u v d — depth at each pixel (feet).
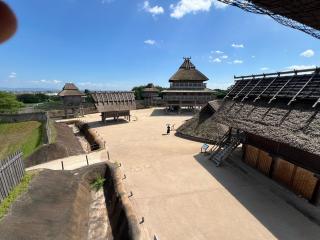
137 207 48.01
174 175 63.67
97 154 82.28
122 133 118.32
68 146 90.53
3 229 34.94
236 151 84.02
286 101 60.44
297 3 26.99
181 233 40.50
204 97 184.65
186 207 48.19
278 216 45.50
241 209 47.65
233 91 85.66
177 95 185.98
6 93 173.17
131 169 67.72
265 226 42.42
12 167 47.57
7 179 45.14
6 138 105.91
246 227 42.11
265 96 67.51
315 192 49.06
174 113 191.93
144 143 97.76
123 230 40.93
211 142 96.17
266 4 27.45
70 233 39.58
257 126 60.13
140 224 42.65
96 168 64.18
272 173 61.77
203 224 42.88
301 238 39.47
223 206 48.67
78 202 49.14
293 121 53.01
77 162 73.82
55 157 78.43
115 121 154.92
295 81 61.93
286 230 41.42
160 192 54.13
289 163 56.18
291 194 53.83
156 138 106.93
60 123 141.18
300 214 46.26
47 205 43.68
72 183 54.19
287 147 57.31
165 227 41.96
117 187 53.78
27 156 75.97
